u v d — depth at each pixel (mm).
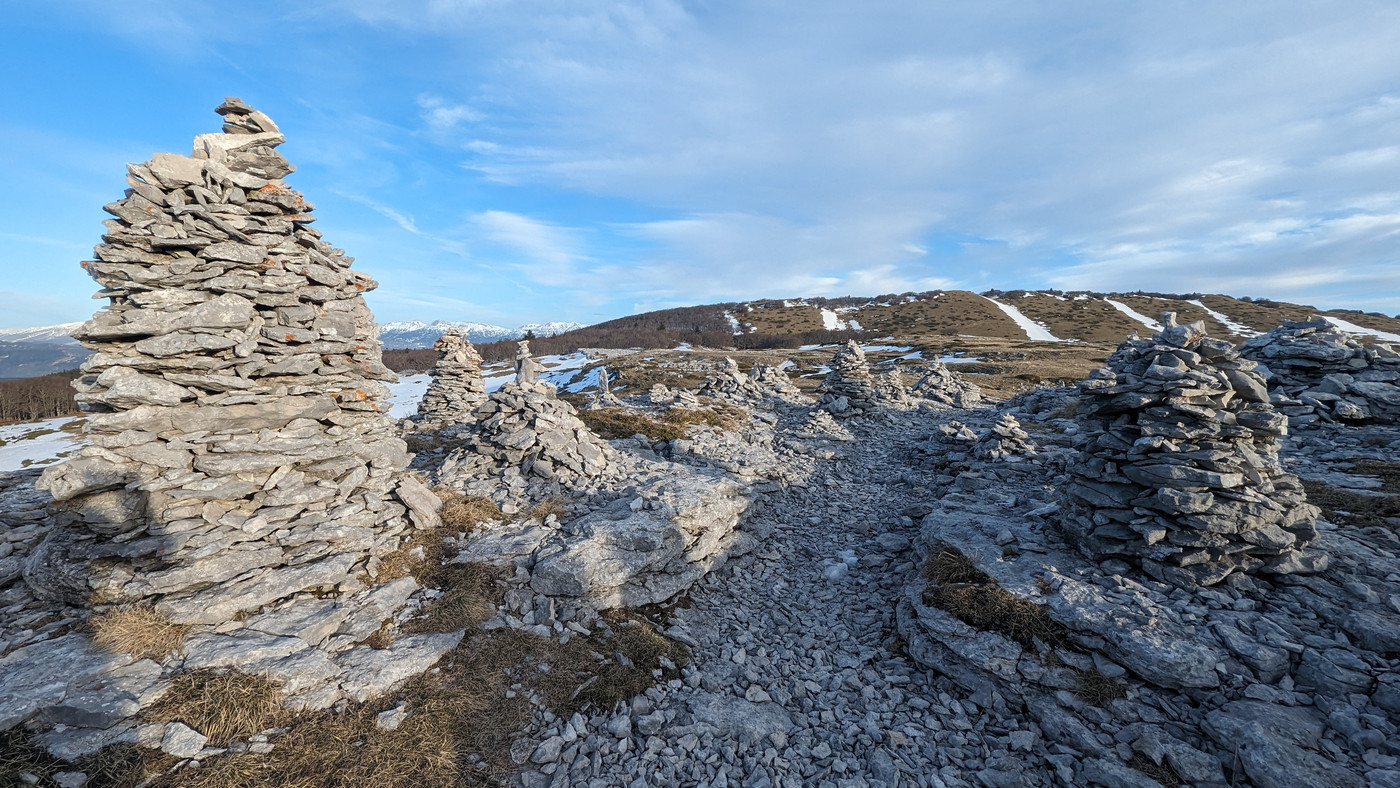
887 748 2426
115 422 2352
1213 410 2855
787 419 8914
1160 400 2979
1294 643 2350
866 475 6102
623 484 4133
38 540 2754
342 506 2924
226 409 2613
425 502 3410
